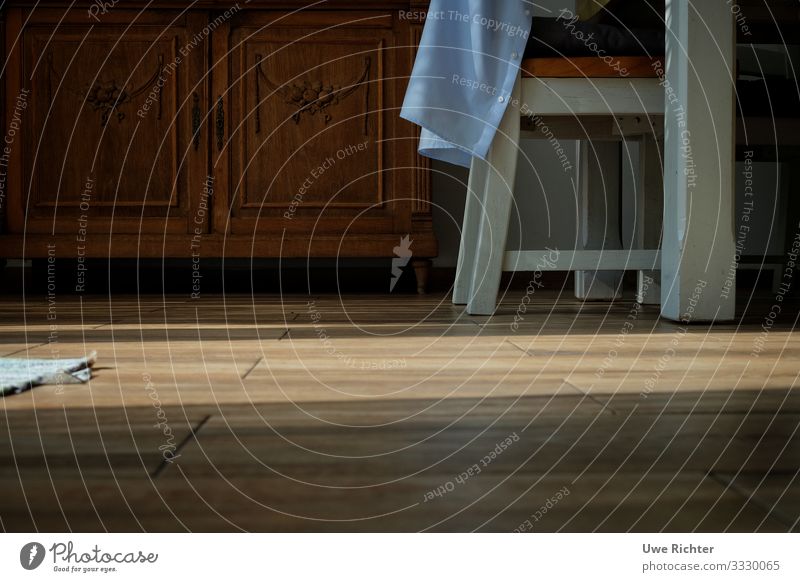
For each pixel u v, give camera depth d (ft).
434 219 10.91
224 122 9.43
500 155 6.25
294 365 3.71
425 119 6.16
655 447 2.13
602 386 3.13
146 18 9.42
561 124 7.35
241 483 1.75
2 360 3.56
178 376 3.36
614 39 6.14
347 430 2.32
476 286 6.45
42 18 9.41
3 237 9.33
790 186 9.50
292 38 9.46
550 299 8.36
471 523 1.52
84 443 2.13
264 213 9.48
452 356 4.03
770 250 11.03
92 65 9.42
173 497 1.64
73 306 7.68
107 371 3.51
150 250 9.41
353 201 9.50
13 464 1.90
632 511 1.59
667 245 5.89
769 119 6.93
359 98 9.48
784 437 2.25
